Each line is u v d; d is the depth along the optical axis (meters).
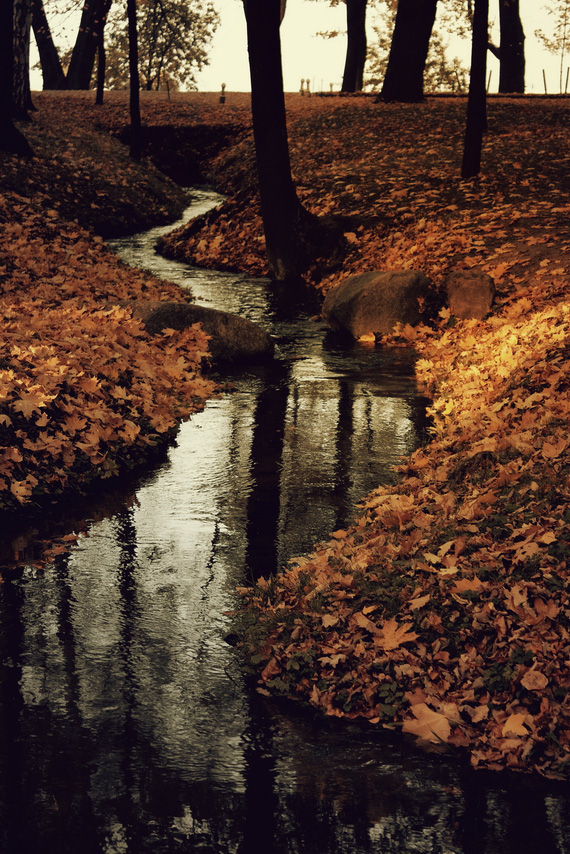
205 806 3.62
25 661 4.68
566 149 23.97
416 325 13.55
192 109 42.81
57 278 15.55
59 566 5.86
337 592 5.14
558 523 5.37
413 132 28.66
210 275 19.62
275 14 17.83
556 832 3.48
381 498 6.79
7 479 7.09
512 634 4.54
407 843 3.42
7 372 8.02
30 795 3.66
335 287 14.62
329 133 30.52
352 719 4.28
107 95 47.03
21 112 32.84
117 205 26.06
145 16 64.94
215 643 4.91
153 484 7.46
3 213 20.16
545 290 13.32
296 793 3.71
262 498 7.09
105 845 3.40
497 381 9.16
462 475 6.91
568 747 3.92
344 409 9.62
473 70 20.78
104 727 4.14
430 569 5.16
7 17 24.27
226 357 11.95
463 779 3.82
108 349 9.59
